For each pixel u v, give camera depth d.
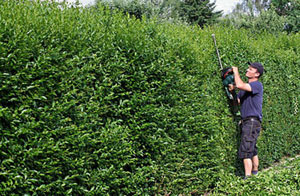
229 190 4.59
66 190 3.04
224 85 5.24
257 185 4.49
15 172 2.66
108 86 3.54
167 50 4.33
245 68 5.89
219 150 5.07
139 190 3.79
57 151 2.98
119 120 3.54
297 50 7.68
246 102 5.36
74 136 3.14
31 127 2.75
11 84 2.70
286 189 4.46
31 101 2.79
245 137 5.27
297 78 7.33
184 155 4.48
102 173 3.32
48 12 3.43
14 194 2.64
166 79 4.14
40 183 2.90
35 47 2.89
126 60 3.76
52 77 3.00
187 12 28.48
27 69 2.78
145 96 3.85
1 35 2.68
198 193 4.73
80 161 3.11
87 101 3.32
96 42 3.46
